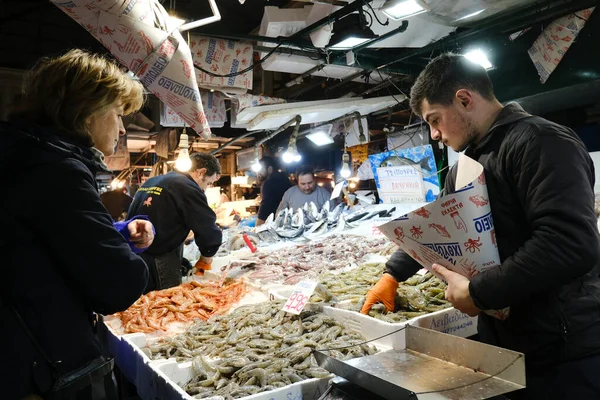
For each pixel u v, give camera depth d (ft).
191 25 7.95
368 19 13.61
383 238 14.07
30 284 4.25
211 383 6.42
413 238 5.31
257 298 10.28
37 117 4.78
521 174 4.72
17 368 4.10
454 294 5.09
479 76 5.30
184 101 7.45
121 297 4.81
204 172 13.51
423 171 14.92
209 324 8.68
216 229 12.53
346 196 22.79
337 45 12.96
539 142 4.61
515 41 14.89
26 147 4.36
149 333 8.66
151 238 6.39
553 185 4.41
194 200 12.08
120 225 6.37
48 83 4.77
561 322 4.75
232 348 7.35
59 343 4.36
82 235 4.44
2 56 27.32
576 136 4.80
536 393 4.97
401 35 14.69
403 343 6.88
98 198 4.71
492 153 5.15
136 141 30.48
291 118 18.11
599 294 4.81
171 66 7.13
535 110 17.25
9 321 4.13
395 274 7.75
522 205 4.83
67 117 4.78
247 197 38.73
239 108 18.40
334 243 14.70
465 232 4.87
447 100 5.31
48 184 4.34
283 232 17.19
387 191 16.26
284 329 7.79
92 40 29.32
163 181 12.09
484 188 4.78
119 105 5.21
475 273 5.07
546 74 14.30
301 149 34.47
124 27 6.75
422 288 8.68
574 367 4.72
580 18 13.01
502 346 5.40
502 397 4.18
